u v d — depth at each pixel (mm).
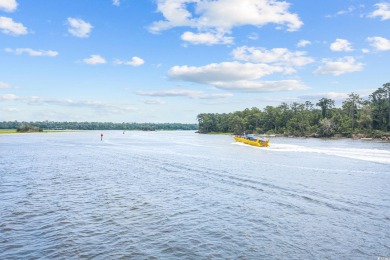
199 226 16953
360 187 26297
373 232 15875
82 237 15414
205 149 70625
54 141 111562
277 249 13945
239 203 21609
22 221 17812
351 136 135875
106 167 40219
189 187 27172
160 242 14781
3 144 91812
